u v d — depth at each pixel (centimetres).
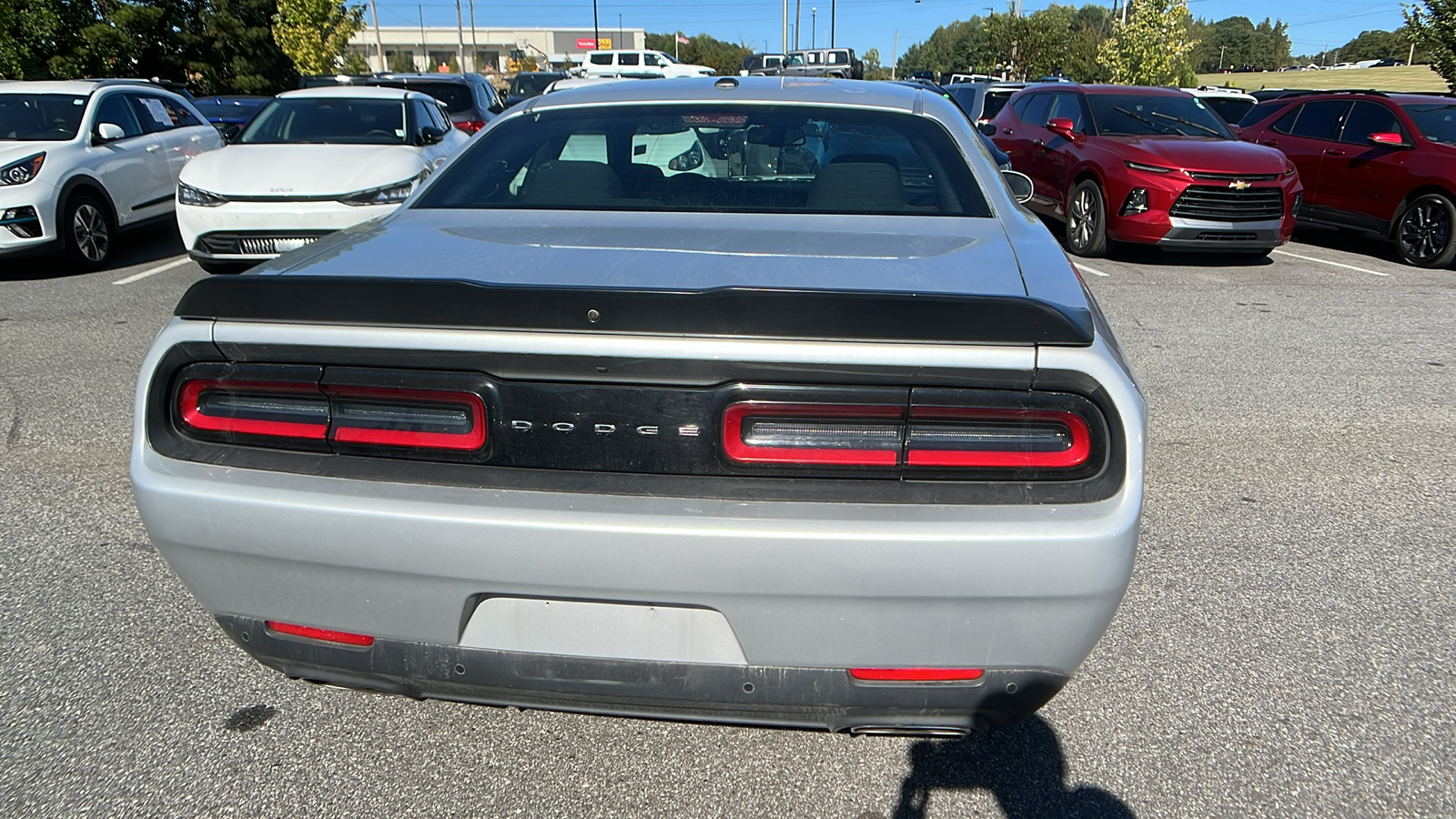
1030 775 222
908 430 168
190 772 220
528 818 208
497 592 175
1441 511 370
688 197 268
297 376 179
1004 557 163
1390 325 669
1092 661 268
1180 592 307
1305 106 1061
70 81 893
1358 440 448
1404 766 226
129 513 354
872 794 216
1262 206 857
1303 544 342
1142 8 2292
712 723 187
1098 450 168
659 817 208
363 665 187
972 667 175
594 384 171
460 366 173
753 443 170
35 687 249
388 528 171
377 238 231
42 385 500
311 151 760
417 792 215
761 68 2616
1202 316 692
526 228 238
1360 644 278
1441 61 1881
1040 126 1060
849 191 263
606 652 177
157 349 185
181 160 962
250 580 184
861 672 176
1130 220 872
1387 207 932
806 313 165
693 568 166
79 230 802
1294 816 210
